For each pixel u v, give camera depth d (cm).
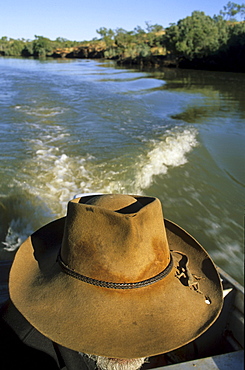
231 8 8738
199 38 5625
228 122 1219
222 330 229
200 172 696
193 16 6894
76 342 98
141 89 2200
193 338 102
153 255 111
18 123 927
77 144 755
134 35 9888
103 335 99
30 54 11850
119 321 102
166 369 179
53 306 106
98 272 107
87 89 1952
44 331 100
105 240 106
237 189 646
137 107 1381
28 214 471
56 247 138
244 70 5166
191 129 1031
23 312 106
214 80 3331
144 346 97
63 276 112
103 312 103
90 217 107
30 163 612
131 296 107
